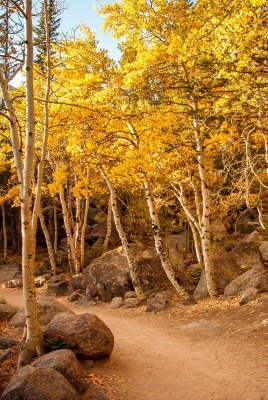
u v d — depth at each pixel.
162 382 8.01
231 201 15.25
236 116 9.70
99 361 9.03
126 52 14.88
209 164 17.31
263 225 18.45
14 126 8.27
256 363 8.46
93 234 31.70
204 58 10.91
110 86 13.91
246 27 9.24
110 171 15.77
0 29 8.64
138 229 24.88
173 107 13.12
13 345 10.00
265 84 8.85
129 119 13.56
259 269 14.81
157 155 14.41
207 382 7.81
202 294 16.03
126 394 7.40
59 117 13.23
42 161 9.23
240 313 12.38
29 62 8.16
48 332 8.70
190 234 28.17
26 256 8.25
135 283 17.36
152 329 12.94
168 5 12.94
